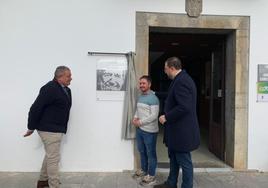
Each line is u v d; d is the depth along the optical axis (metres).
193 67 10.24
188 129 4.12
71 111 5.27
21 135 5.26
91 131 5.32
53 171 4.26
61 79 4.25
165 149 7.00
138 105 4.76
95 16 5.23
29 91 5.22
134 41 5.27
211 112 6.63
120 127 5.33
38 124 4.24
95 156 5.34
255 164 5.53
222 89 5.97
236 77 5.47
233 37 5.55
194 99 4.13
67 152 5.30
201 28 5.41
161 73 12.53
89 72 5.27
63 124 4.31
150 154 4.70
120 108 5.32
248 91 5.48
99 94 5.29
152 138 4.68
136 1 5.27
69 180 4.94
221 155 6.05
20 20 5.16
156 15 5.30
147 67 5.30
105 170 5.35
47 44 5.21
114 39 5.26
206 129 9.29
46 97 4.12
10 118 5.23
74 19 5.22
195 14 5.32
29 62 5.20
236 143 5.52
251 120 5.50
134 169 5.36
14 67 5.19
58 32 5.21
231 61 5.65
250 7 5.43
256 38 5.45
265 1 5.45
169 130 4.23
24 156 5.29
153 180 4.75
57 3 5.19
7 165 5.28
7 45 5.16
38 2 5.17
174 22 5.33
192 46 6.51
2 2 5.14
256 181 5.02
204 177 5.17
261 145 5.53
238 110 5.48
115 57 5.28
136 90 5.27
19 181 4.88
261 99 5.49
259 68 5.47
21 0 5.15
